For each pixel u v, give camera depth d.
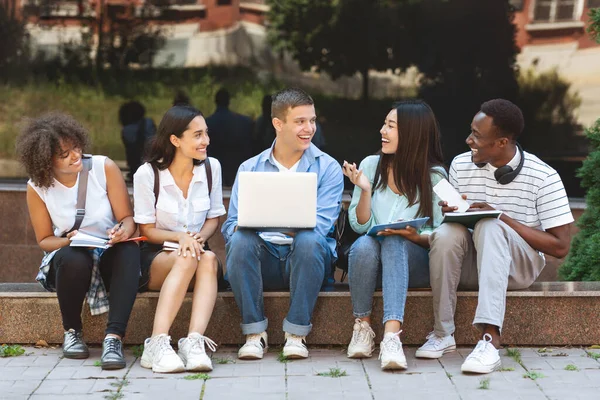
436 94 8.77
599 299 4.76
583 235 5.64
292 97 4.85
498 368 4.40
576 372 4.33
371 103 8.85
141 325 4.82
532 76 8.59
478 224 4.53
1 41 8.89
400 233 4.56
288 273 4.77
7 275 7.94
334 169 4.97
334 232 4.99
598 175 5.58
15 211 7.92
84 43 8.92
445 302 4.61
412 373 4.35
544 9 8.50
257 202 4.49
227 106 8.93
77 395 4.01
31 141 4.54
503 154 4.70
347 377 4.29
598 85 8.42
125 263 4.57
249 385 4.17
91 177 4.78
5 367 4.45
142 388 4.12
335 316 4.82
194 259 4.59
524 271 4.69
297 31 8.88
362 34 8.78
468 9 8.62
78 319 4.65
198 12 8.91
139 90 8.95
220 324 4.86
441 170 4.80
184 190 4.86
